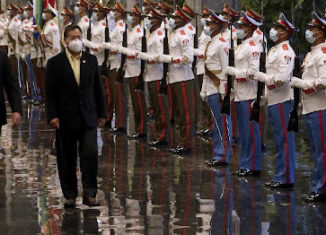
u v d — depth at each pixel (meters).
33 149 21.69
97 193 15.84
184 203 14.87
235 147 21.75
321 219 13.52
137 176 17.67
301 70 14.99
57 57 14.62
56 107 14.59
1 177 17.64
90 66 14.66
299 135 23.58
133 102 23.34
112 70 24.77
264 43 16.55
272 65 15.94
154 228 12.99
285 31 15.79
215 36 18.58
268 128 25.48
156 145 22.08
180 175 17.77
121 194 15.73
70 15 27.06
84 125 14.59
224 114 17.77
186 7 20.17
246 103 17.34
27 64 33.00
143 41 21.91
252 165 17.58
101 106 14.91
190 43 20.20
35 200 15.22
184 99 20.59
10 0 40.31
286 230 12.83
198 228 12.98
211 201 15.02
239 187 16.34
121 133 24.39
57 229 13.02
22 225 13.31
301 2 25.91
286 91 15.95
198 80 24.05
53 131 25.20
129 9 27.73
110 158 20.12
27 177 17.61
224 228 12.97
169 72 20.66
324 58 14.50
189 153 20.84
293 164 16.19
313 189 15.03
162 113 22.05
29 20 31.88
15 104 14.96
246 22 16.89
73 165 14.77
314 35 14.70
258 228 12.97
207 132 24.00
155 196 15.52
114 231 12.82
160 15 21.53
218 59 18.56
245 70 17.02
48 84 14.53
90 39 24.98
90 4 25.38
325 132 14.73
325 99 14.73
